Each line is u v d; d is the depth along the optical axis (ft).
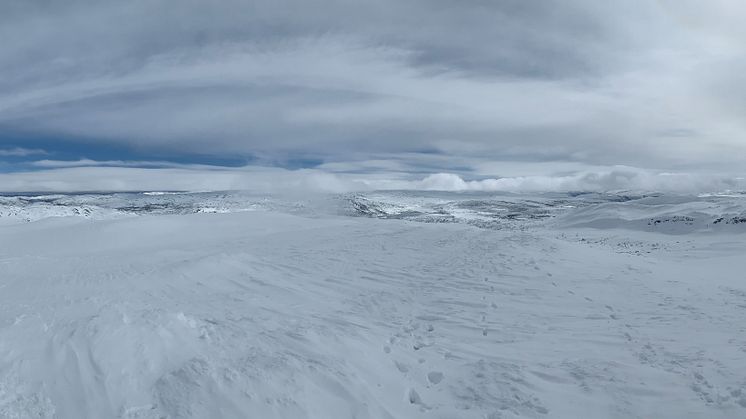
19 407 15.81
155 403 17.30
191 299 37.76
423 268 53.01
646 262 58.95
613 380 22.43
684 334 29.91
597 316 35.09
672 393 20.89
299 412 17.83
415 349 27.94
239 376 19.10
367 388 20.80
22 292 38.17
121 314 25.11
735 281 49.21
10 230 122.72
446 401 21.11
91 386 17.72
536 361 25.61
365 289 44.45
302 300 39.70
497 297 40.73
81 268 54.34
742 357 24.72
